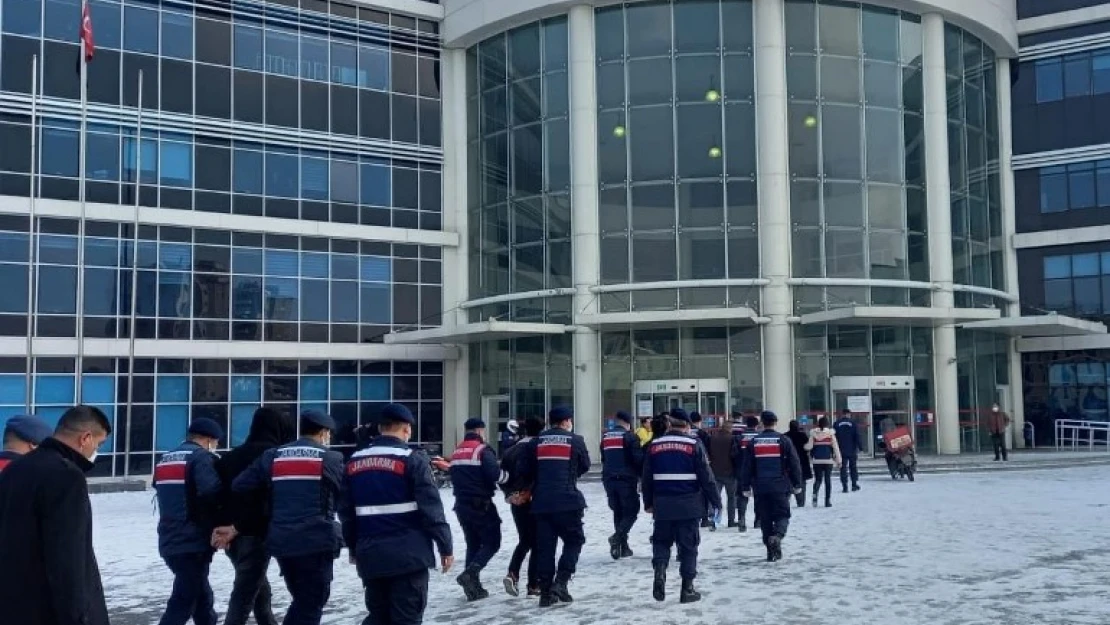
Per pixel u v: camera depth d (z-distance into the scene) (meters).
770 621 9.33
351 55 38.62
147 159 34.66
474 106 39.94
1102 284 39.50
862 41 36.31
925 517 17.36
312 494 7.67
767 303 34.62
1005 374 40.56
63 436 5.46
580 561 13.69
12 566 5.02
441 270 39.59
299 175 37.19
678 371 35.12
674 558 14.07
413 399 38.81
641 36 36.31
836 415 34.56
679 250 35.34
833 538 15.07
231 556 9.09
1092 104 40.03
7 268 32.38
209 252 35.53
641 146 35.97
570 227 36.47
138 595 11.81
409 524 7.26
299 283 36.97
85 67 30.39
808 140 35.50
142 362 34.16
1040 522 16.16
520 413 37.34
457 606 10.67
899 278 35.78
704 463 10.47
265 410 8.87
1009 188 41.28
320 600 7.78
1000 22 39.50
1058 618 9.08
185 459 8.69
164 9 35.28
